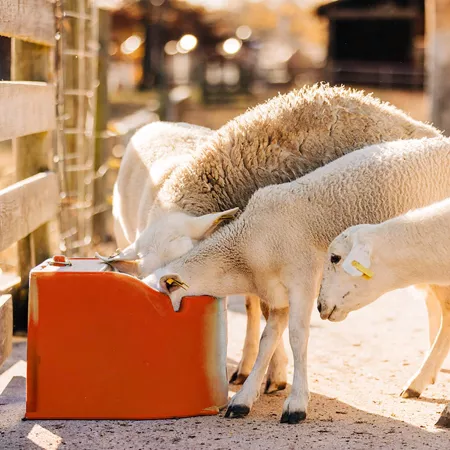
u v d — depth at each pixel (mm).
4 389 5938
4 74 17828
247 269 5633
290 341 5430
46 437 4875
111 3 42000
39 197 7336
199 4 45312
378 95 37031
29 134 7391
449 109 13891
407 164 5617
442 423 5105
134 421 5199
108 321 5199
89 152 10578
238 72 44469
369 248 5109
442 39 13812
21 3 6688
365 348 7301
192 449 4645
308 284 5477
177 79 43281
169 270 5652
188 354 5277
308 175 5707
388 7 39781
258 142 6238
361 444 4715
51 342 5215
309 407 5562
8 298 6125
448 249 5176
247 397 5363
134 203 7289
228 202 6273
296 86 42375
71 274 5195
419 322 8203
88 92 10328
